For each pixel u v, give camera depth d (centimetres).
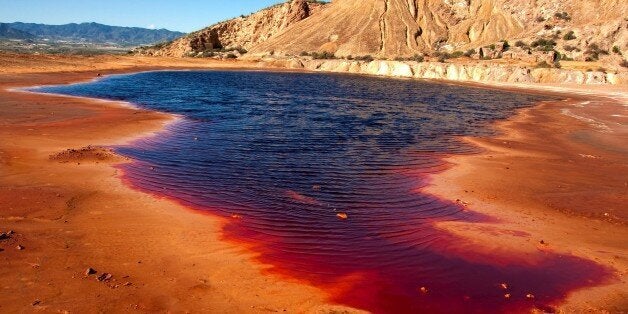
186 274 793
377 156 1894
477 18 11506
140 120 2430
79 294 693
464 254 966
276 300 732
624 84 6875
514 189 1468
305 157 1809
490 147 2184
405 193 1387
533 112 3784
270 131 2361
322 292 772
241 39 14050
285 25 13650
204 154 1761
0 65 4744
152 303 688
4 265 762
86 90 3806
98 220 1016
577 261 955
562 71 7294
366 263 899
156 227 1000
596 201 1370
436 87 6391
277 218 1119
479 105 4247
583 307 773
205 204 1188
